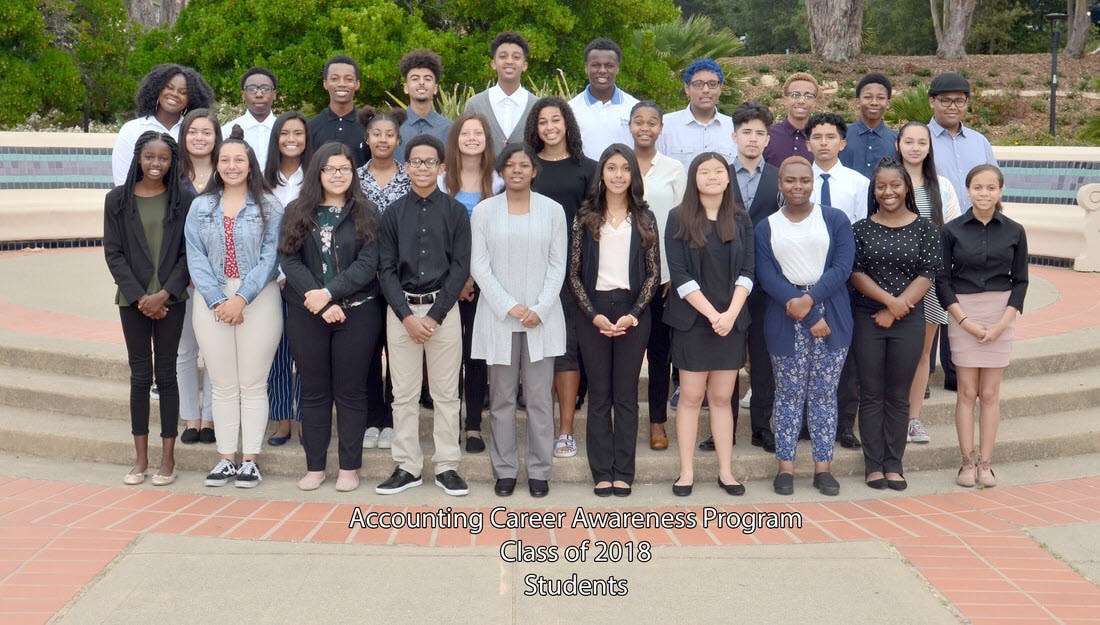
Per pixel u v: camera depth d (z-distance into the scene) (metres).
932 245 5.25
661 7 16.83
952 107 6.56
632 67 16.62
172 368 5.30
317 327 5.12
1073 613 3.82
